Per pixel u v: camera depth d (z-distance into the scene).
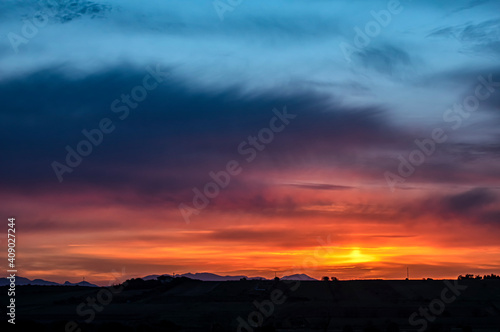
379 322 76.19
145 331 65.88
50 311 87.94
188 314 82.88
